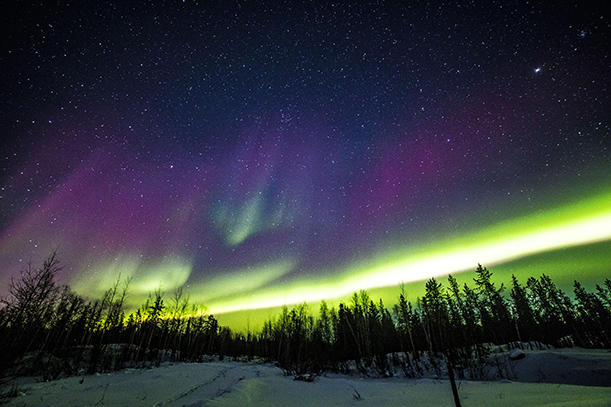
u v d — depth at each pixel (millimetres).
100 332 34188
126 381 16453
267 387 16578
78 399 11828
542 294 54188
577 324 49312
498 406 10523
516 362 27141
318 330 52406
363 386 18250
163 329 47719
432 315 40906
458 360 30422
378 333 46781
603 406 7797
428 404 11680
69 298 32469
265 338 59562
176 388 14922
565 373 22859
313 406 12297
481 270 52469
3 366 14344
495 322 49188
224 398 12438
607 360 22438
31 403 11117
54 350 29219
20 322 17016
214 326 63875
